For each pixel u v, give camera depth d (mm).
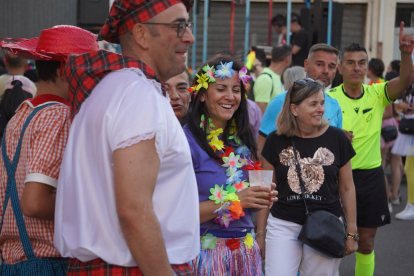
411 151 6484
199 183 2422
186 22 1708
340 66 4125
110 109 1534
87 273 1601
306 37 8406
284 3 11688
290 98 3174
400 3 12086
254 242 2564
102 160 1527
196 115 2502
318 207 3098
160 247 1473
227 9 11445
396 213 6898
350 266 4855
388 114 6801
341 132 3229
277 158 3215
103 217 1540
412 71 3850
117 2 1635
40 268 1934
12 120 2090
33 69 6391
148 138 1489
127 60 1641
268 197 2430
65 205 1637
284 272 3074
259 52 7469
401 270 4664
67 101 2176
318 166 3129
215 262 2396
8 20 6984
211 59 2562
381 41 12117
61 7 7152
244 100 2605
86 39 2180
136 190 1456
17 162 1981
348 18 12172
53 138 1919
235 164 2447
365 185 3918
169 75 1760
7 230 1997
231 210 2352
